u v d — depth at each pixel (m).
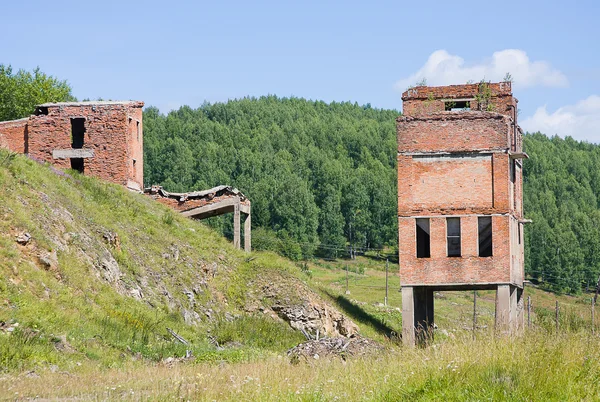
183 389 21.59
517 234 57.44
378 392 20.19
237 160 181.25
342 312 57.56
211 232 58.78
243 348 40.91
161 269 46.81
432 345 24.92
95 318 35.22
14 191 40.03
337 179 180.88
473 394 19.23
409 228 54.47
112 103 63.06
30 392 22.53
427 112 57.47
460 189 54.16
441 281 53.81
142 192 64.81
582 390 19.27
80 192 48.69
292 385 21.64
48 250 37.12
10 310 31.73
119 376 26.53
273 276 54.72
